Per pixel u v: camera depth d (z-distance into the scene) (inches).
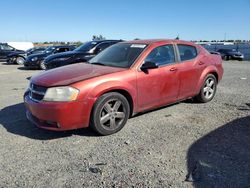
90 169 145.3
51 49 764.0
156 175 138.3
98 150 168.1
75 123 178.7
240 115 230.4
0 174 142.0
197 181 132.6
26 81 442.3
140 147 171.2
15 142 181.3
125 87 194.9
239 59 1179.3
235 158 155.3
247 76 471.8
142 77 205.2
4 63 952.9
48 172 143.2
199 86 257.1
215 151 164.1
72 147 173.0
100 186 129.9
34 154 163.9
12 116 236.1
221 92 324.2
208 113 237.8
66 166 149.0
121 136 189.5
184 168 144.7
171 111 244.2
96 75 187.9
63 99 173.9
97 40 479.8
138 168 145.6
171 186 128.9
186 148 168.7
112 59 222.7
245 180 133.3
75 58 438.6
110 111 190.4
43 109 175.6
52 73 199.6
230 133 191.9
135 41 239.9
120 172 141.8
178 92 236.2
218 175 137.7
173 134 191.2
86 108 179.3
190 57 250.8
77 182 133.5
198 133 192.5
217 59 282.0
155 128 203.3
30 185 131.9
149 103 214.7
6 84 411.2
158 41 231.6
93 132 195.9
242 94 311.7
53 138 187.8
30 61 668.7
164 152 163.6
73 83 177.6
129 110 202.2
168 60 229.1
